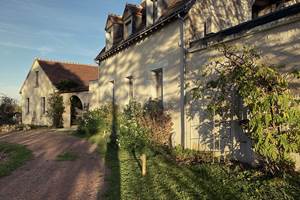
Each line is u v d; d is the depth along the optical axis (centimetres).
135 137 1138
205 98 974
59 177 809
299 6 719
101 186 715
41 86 2841
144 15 1554
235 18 1301
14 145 1469
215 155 946
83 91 2280
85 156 1088
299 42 721
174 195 614
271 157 642
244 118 808
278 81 646
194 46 1057
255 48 793
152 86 1345
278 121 625
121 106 1622
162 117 1174
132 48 1538
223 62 832
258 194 585
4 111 3244
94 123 1661
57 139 1589
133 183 716
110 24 1845
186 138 1095
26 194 676
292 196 565
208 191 623
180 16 1124
